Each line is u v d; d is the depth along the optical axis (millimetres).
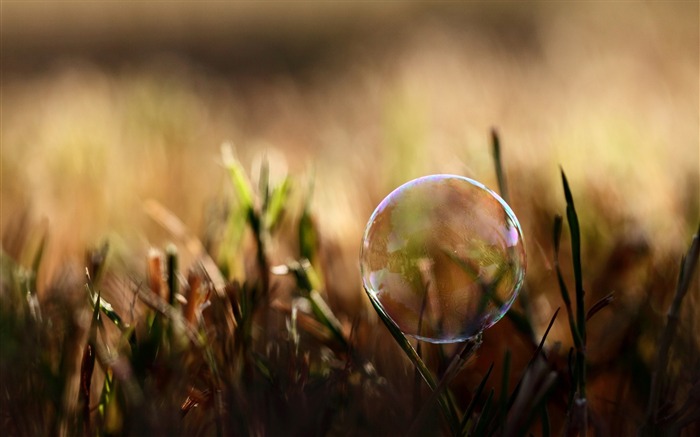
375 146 852
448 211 471
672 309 464
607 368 494
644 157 666
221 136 1084
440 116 963
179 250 582
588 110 866
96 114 1011
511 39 1623
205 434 467
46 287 533
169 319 490
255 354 479
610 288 536
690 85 912
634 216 579
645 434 458
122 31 2479
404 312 468
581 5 1412
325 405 461
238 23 2445
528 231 583
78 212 655
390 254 470
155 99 1058
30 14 2525
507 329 508
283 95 1495
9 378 472
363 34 2133
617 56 1109
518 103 987
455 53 1304
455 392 492
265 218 545
